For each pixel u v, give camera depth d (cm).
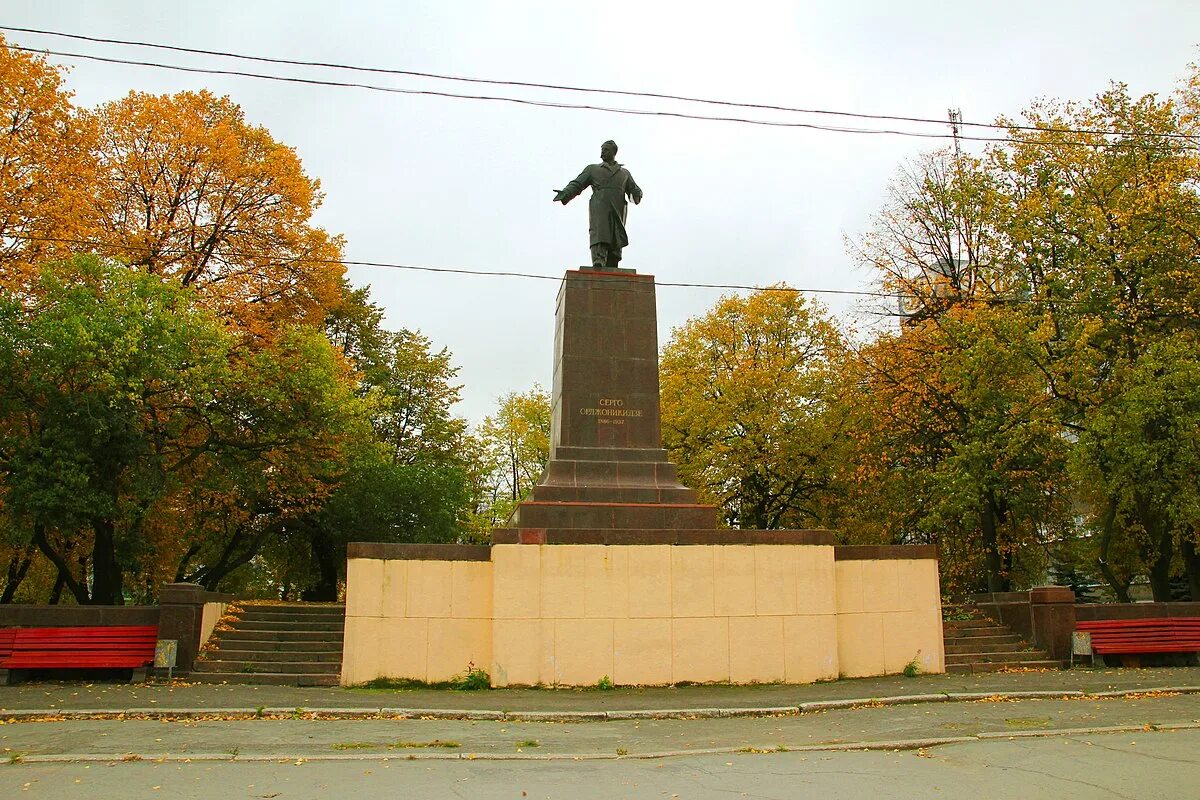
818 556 2025
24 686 1789
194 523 3128
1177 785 1021
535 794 991
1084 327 2667
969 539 3186
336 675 1894
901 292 3269
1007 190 3123
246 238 3134
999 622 2378
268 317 3216
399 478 3603
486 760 1193
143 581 3191
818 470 3528
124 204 2986
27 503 2278
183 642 1908
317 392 2712
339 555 3784
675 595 1945
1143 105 2933
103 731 1357
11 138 2538
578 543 1934
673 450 3669
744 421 3500
